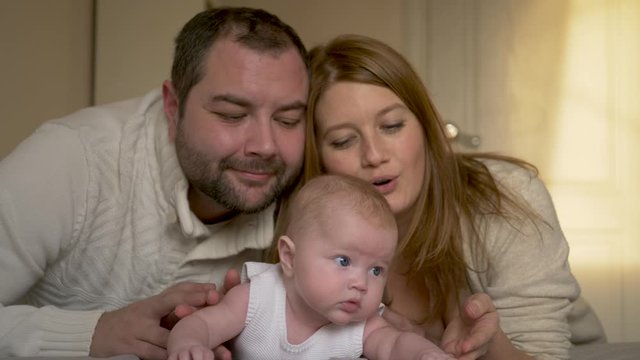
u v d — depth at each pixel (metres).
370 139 1.50
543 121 3.25
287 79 1.37
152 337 1.21
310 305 1.20
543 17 3.27
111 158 1.54
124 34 2.90
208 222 1.59
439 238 1.57
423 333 1.53
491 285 1.53
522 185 1.61
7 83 2.93
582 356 1.54
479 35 3.27
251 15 1.43
